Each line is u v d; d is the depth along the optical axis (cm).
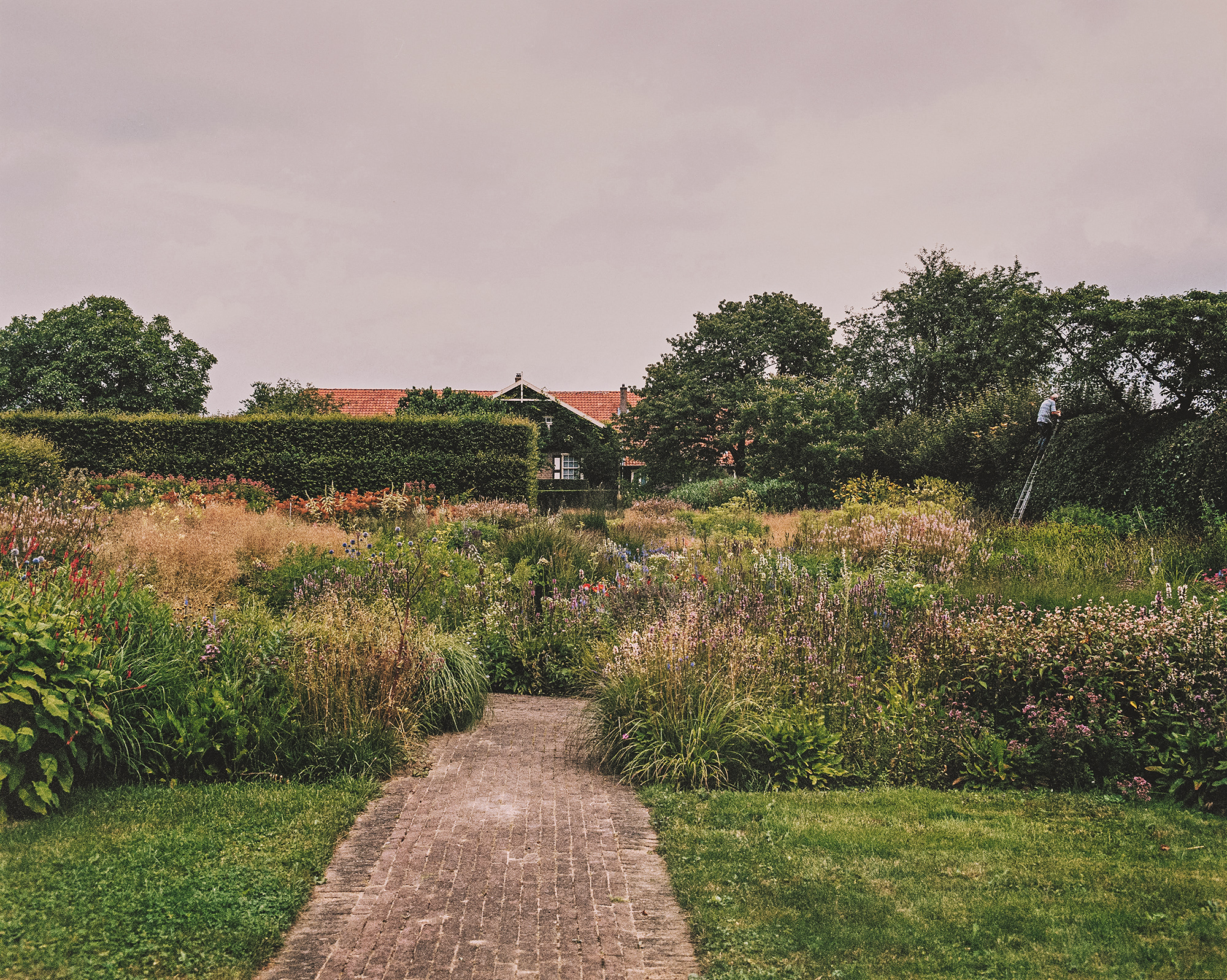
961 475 2125
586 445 4481
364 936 347
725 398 3747
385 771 553
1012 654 579
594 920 365
